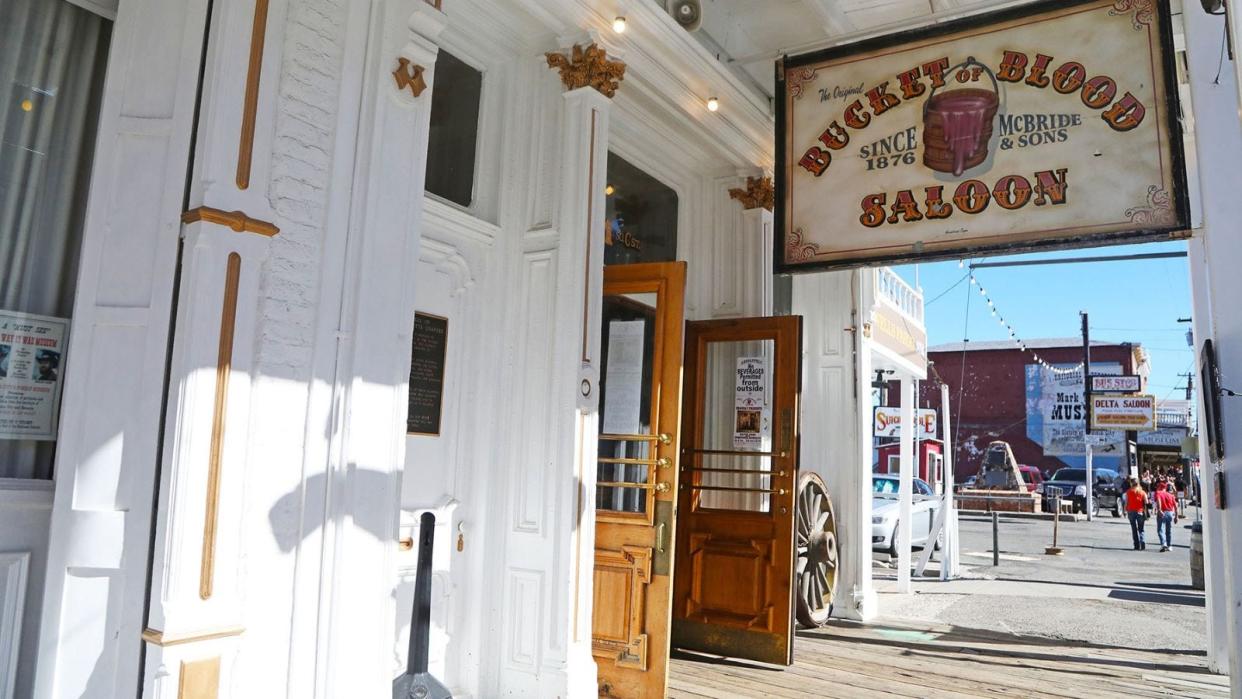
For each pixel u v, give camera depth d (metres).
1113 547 15.62
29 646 2.67
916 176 4.38
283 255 2.94
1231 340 3.57
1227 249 3.65
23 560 2.67
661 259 6.11
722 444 6.16
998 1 4.82
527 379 4.41
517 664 4.18
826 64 4.70
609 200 5.62
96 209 2.77
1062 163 4.07
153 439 2.63
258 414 2.83
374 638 3.13
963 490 24.72
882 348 8.09
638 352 5.11
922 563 10.48
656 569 4.61
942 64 4.40
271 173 2.92
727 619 5.53
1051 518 22.89
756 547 5.51
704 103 5.48
